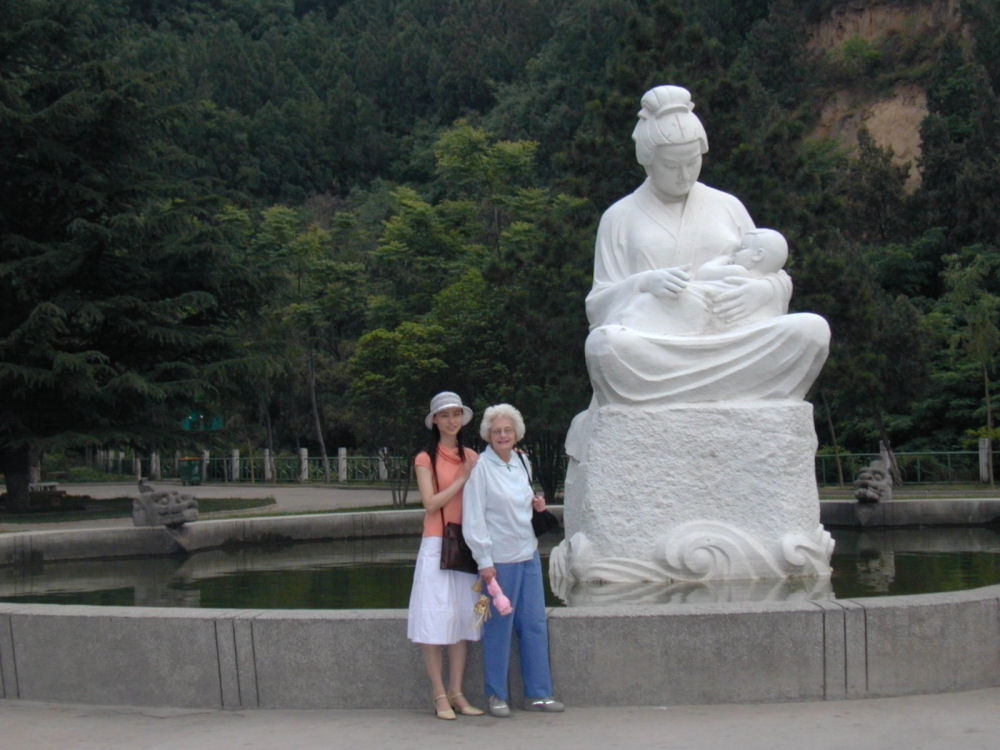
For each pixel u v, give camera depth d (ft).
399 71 260.83
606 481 24.20
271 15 314.76
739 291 24.86
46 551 35.55
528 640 16.79
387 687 17.22
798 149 66.64
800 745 14.56
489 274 66.74
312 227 139.33
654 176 26.84
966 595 17.85
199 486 118.73
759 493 23.82
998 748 14.29
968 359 95.04
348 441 145.89
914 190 126.00
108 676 17.92
